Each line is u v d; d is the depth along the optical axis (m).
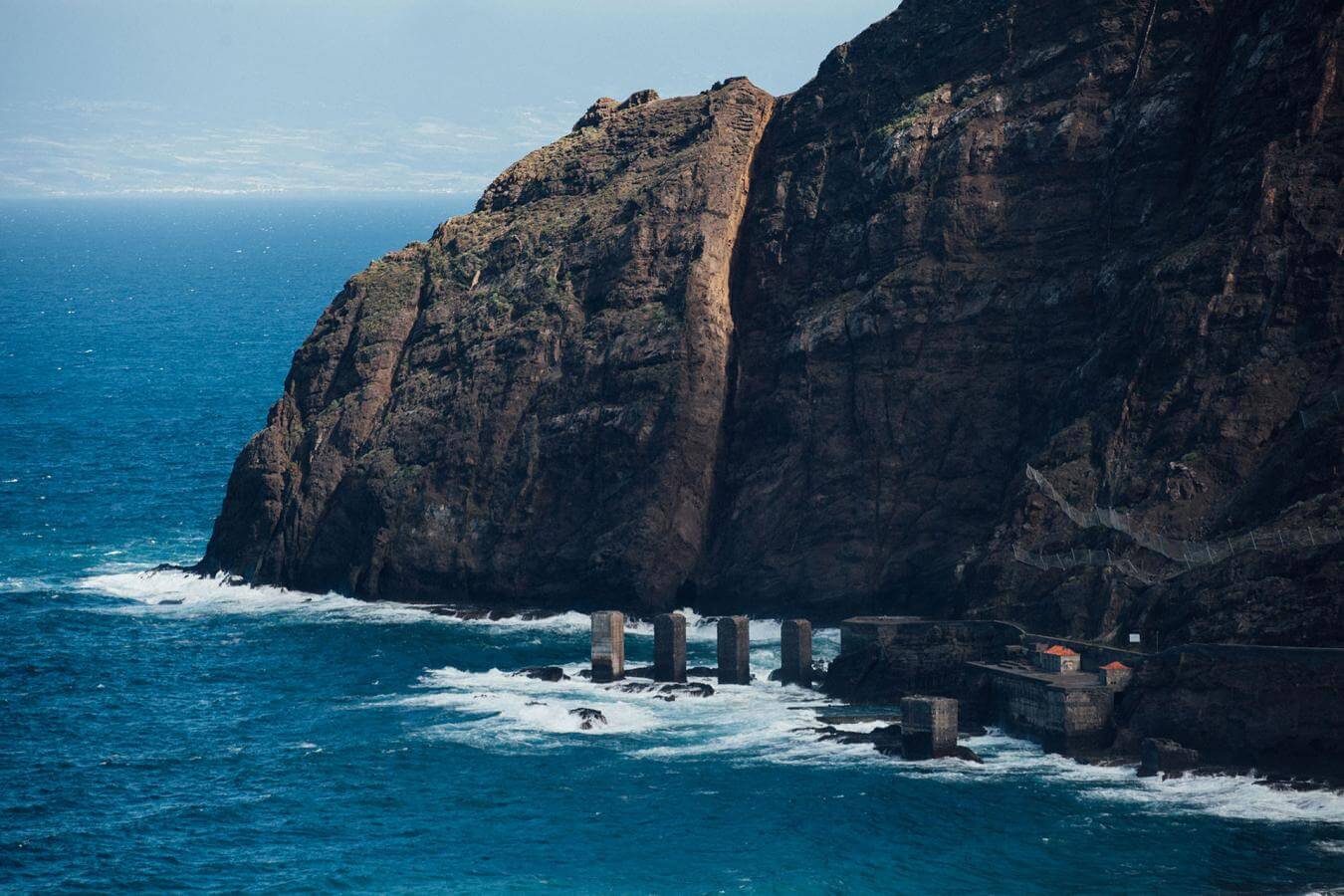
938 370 162.50
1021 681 126.81
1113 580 134.38
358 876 107.75
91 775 125.44
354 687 145.25
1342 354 135.38
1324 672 115.62
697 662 151.25
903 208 168.12
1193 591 126.00
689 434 170.00
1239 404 136.75
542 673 146.25
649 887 105.19
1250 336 139.38
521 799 119.12
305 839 113.62
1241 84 150.25
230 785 123.06
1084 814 112.25
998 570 142.50
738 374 174.88
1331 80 144.75
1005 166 165.50
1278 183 142.25
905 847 109.12
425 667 150.88
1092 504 140.75
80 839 113.94
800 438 166.62
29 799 120.81
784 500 166.00
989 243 164.25
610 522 169.25
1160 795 114.88
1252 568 123.31
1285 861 104.44
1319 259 138.50
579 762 125.81
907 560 159.12
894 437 162.38
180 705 141.12
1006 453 158.75
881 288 165.62
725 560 167.38
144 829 115.50
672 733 131.38
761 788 119.31
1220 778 116.44
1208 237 145.62
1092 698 122.62
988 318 162.00
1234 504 133.00
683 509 169.00
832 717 133.38
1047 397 157.62
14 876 108.31
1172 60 159.50
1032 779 118.62
